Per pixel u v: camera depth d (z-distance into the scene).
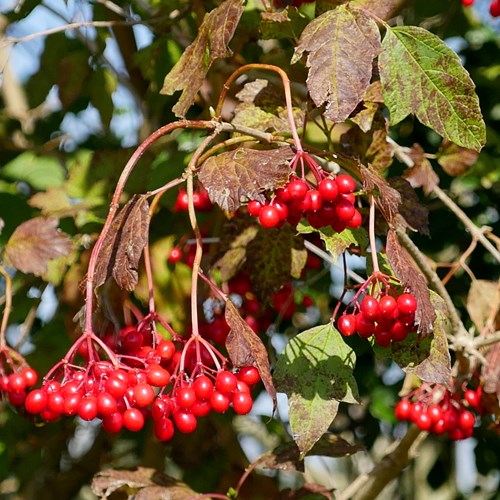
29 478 1.21
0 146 1.22
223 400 0.73
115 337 0.85
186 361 0.78
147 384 0.72
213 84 0.95
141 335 0.78
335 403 0.78
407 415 0.90
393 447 0.97
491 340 0.88
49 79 1.08
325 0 0.80
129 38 1.09
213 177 0.73
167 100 1.05
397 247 0.75
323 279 1.11
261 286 0.88
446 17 1.11
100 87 1.07
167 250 0.94
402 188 0.85
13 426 1.11
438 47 0.76
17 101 1.26
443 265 0.94
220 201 0.72
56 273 0.95
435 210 1.11
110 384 0.72
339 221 0.74
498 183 1.13
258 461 0.88
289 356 0.78
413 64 0.76
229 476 1.07
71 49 1.13
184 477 1.11
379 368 1.13
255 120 0.83
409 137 1.11
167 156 1.00
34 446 1.21
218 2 0.96
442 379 0.77
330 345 0.78
